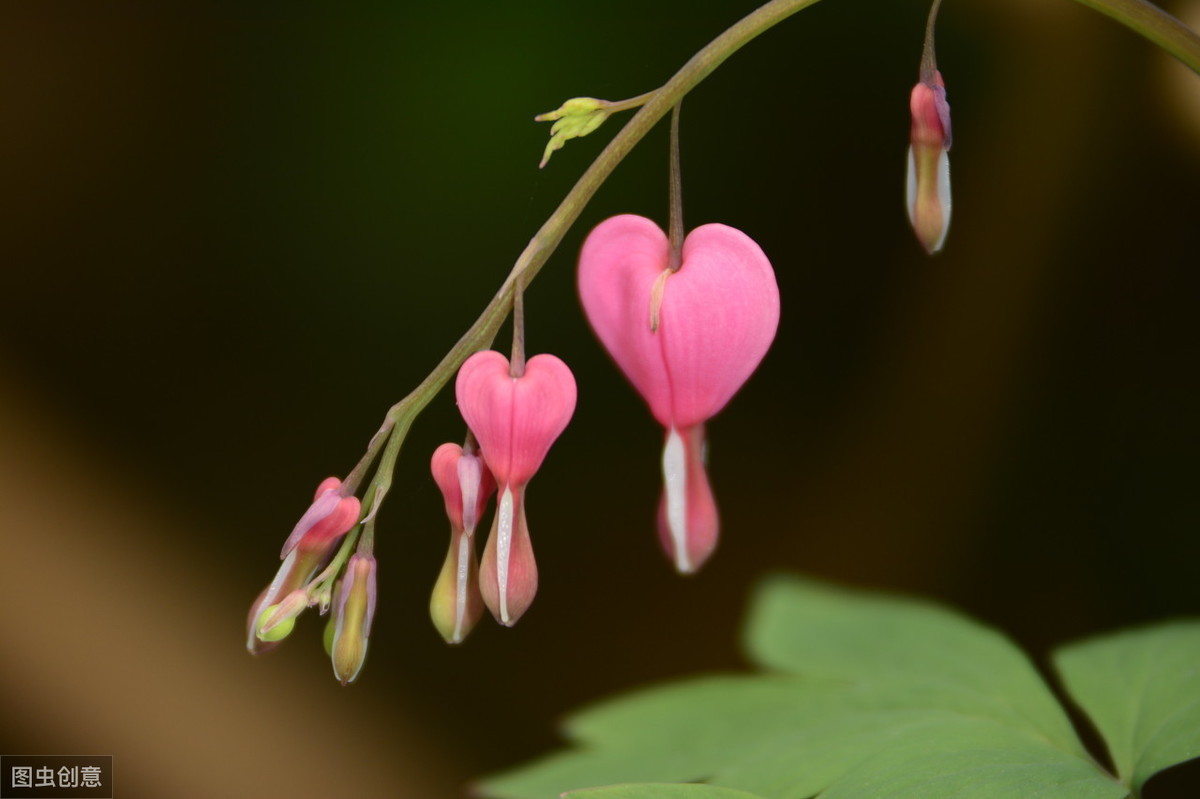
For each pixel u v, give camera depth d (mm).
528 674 986
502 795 589
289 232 993
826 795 528
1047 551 981
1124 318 963
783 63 968
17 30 962
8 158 970
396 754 910
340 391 993
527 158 961
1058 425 986
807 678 610
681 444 520
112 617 877
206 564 945
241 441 985
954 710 578
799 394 1042
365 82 978
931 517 1011
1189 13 904
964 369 996
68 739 818
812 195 987
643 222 521
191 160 990
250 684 892
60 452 946
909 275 997
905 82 966
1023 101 948
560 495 1040
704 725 601
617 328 520
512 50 964
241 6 980
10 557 876
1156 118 921
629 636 1009
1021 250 967
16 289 977
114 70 977
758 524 1038
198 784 830
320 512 504
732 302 515
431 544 979
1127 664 579
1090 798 519
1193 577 913
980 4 932
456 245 976
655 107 511
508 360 509
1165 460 942
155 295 994
